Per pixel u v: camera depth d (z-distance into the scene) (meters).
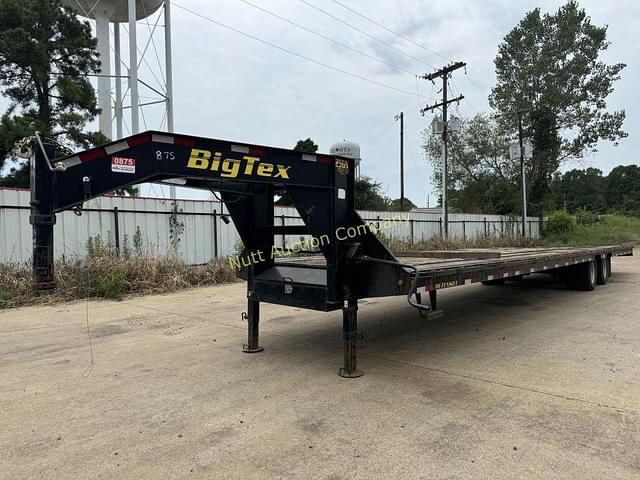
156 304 8.96
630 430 3.32
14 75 18.59
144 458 2.97
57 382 4.46
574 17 36.41
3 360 5.21
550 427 3.38
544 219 35.09
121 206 12.44
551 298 9.41
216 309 8.38
